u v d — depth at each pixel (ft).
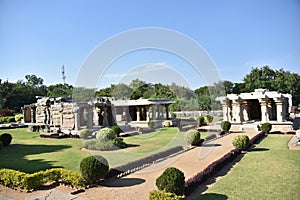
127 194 22.97
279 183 24.59
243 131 69.82
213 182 25.81
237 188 23.65
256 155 38.11
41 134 72.43
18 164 36.04
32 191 24.38
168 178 20.83
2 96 159.33
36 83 233.14
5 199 22.49
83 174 24.94
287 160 34.12
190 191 22.70
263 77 155.12
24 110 114.32
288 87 142.10
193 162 35.14
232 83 156.25
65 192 23.58
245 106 85.66
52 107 84.28
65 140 62.85
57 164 35.55
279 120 72.69
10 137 55.36
